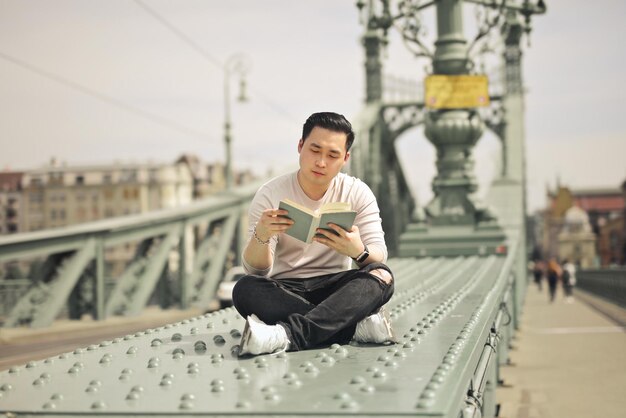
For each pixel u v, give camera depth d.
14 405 2.28
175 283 22.02
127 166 101.19
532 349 12.56
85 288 18.70
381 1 11.24
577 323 17.78
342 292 3.37
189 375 2.69
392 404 2.13
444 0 11.12
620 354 11.88
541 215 163.25
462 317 4.21
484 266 9.58
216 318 4.54
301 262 3.73
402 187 26.47
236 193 22.52
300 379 2.57
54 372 2.87
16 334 15.33
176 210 20.81
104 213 100.50
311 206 3.65
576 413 7.60
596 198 153.88
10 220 103.69
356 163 20.00
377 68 22.16
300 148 3.62
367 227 3.69
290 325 3.22
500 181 22.28
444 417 2.01
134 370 2.84
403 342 3.38
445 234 11.29
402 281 7.20
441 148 11.49
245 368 2.82
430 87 11.08
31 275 18.05
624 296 22.42
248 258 3.53
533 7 11.55
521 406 8.02
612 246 115.25
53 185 102.38
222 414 2.11
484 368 3.31
